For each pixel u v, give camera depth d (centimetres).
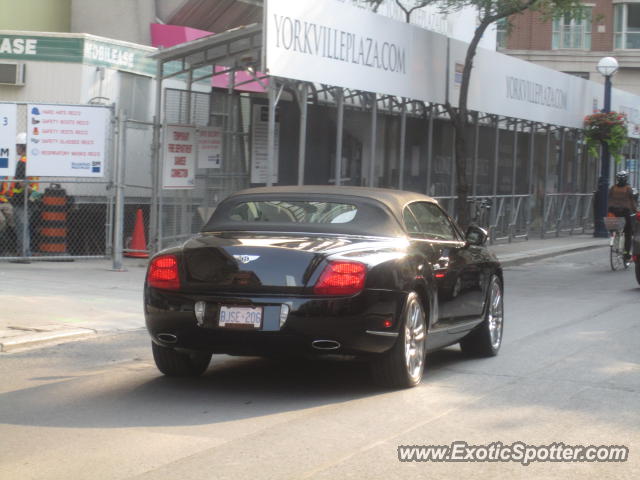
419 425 639
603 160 3086
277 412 673
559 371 850
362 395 734
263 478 515
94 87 1834
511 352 961
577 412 684
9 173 1545
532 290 1602
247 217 790
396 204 799
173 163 1666
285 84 1623
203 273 710
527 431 628
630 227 2002
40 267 1556
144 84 1952
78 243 1697
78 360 880
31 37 1816
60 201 1652
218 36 1550
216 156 1747
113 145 1591
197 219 1739
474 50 2133
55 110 1538
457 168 2172
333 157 1948
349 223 769
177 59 1705
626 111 3656
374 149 1964
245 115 1808
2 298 1198
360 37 1780
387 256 727
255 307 696
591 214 3447
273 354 711
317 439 598
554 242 2758
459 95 2230
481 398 728
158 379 791
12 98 1828
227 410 678
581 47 5488
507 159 2705
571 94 3041
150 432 614
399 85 1955
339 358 901
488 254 941
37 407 685
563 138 3084
